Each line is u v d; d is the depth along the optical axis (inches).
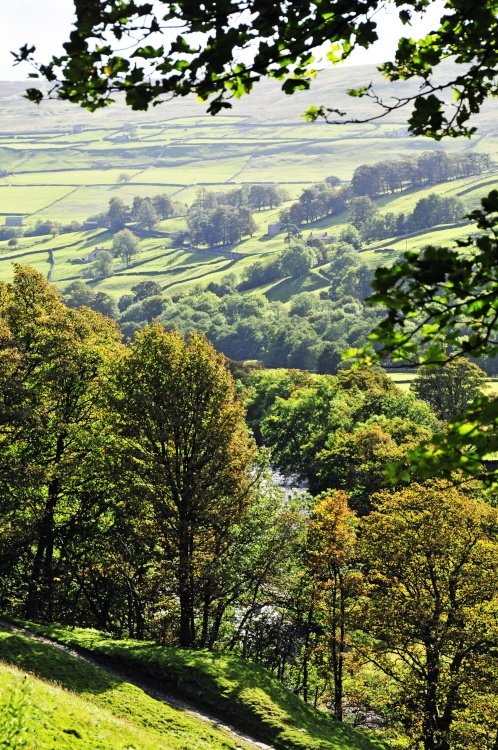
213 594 3201.3
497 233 516.4
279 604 3385.8
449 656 2861.7
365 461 5022.1
